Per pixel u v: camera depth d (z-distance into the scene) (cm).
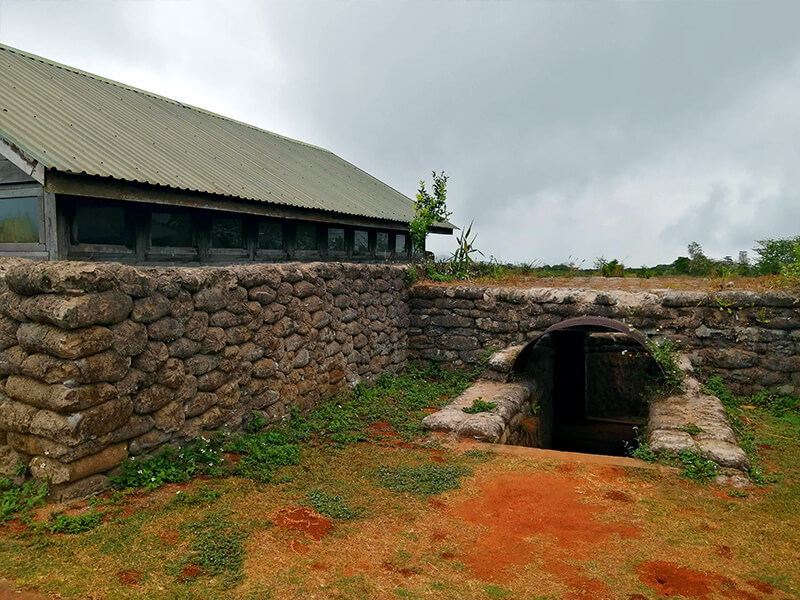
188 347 493
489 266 1312
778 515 421
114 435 423
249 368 571
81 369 394
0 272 439
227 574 320
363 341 831
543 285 1105
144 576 312
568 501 445
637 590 317
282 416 618
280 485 458
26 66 882
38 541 343
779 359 810
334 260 1157
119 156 710
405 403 757
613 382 1091
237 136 1232
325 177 1327
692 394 711
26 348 407
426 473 497
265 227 963
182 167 810
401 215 1369
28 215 645
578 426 1038
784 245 1212
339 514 409
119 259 698
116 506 395
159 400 462
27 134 630
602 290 920
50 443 396
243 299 564
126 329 431
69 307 386
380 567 337
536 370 905
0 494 397
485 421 617
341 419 657
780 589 320
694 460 516
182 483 446
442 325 984
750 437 626
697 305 852
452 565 342
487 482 484
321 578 321
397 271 959
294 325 647
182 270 495
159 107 1090
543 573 335
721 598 310
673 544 374
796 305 802
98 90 967
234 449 522
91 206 665
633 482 486
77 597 290
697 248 1497
